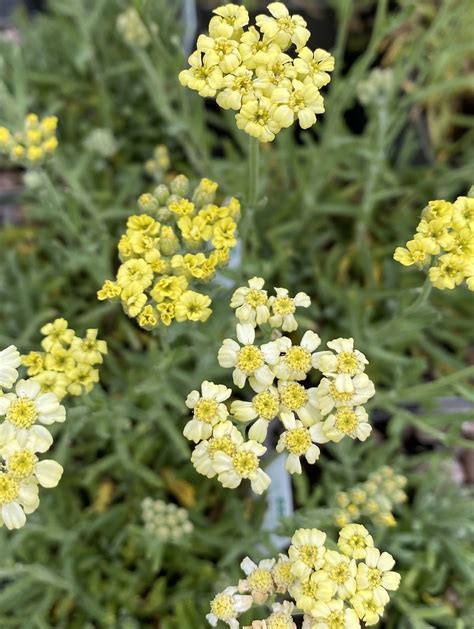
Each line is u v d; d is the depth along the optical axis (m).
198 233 0.09
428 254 0.09
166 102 0.15
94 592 0.13
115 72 0.17
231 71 0.08
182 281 0.09
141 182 0.17
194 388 0.13
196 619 0.13
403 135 0.19
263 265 0.13
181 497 0.14
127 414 0.12
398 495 0.11
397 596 0.12
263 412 0.08
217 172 0.15
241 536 0.13
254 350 0.09
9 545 0.11
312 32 0.19
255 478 0.08
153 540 0.12
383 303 0.16
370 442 0.13
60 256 0.16
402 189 0.16
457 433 0.11
